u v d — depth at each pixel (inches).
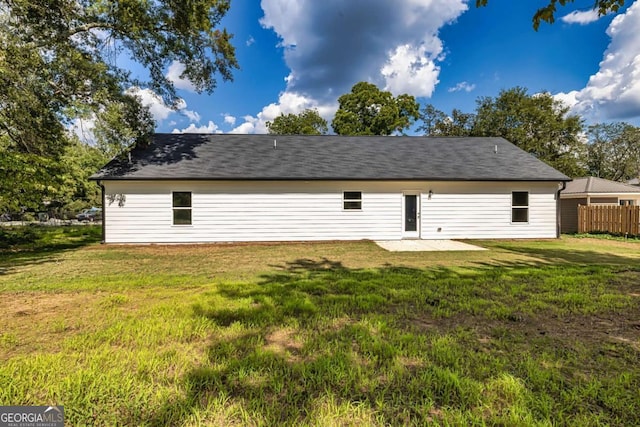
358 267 293.4
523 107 1031.0
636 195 684.7
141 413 78.5
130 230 464.8
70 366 101.0
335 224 502.3
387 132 1223.5
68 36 417.1
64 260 330.0
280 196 491.2
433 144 623.5
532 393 86.2
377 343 117.4
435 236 516.7
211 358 107.7
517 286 211.3
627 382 92.4
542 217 525.7
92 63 423.2
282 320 145.7
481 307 167.8
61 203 1140.5
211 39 487.5
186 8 427.2
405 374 97.3
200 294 192.1
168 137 580.4
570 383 92.4
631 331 134.9
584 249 412.5
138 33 428.8
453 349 114.3
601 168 1519.4
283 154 549.6
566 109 1033.5
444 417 76.6
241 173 480.1
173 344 119.7
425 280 230.7
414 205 516.4
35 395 85.5
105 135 450.6
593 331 135.0
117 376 94.9
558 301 178.4
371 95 1216.8
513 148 616.4
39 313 155.7
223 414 78.5
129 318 148.1
